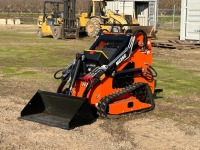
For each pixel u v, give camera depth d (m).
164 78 14.85
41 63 18.23
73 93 9.44
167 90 12.77
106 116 9.21
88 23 31.89
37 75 15.14
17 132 8.42
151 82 10.59
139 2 38.50
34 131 8.49
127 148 7.57
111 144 7.78
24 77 14.74
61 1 31.77
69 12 31.12
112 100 9.40
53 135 8.25
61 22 31.19
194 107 10.74
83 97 8.89
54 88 12.84
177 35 34.84
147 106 10.13
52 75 15.10
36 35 34.25
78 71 9.34
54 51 22.64
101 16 31.77
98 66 9.32
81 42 28.22
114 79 9.65
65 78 9.72
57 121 8.94
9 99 11.37
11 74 15.41
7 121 9.18
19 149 7.48
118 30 11.45
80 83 9.35
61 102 9.11
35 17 64.62
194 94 12.29
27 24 52.47
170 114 9.99
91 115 9.02
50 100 9.29
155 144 7.82
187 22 27.45
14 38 31.00
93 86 9.16
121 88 9.79
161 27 45.19
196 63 18.80
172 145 7.78
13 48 23.92
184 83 13.95
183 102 11.27
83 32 33.38
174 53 22.38
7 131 8.48
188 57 20.83
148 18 38.16
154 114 9.95
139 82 10.22
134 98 9.95
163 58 20.33
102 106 9.12
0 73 15.61
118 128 8.76
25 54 21.34
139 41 10.09
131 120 9.37
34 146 7.64
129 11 37.47
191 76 15.33
